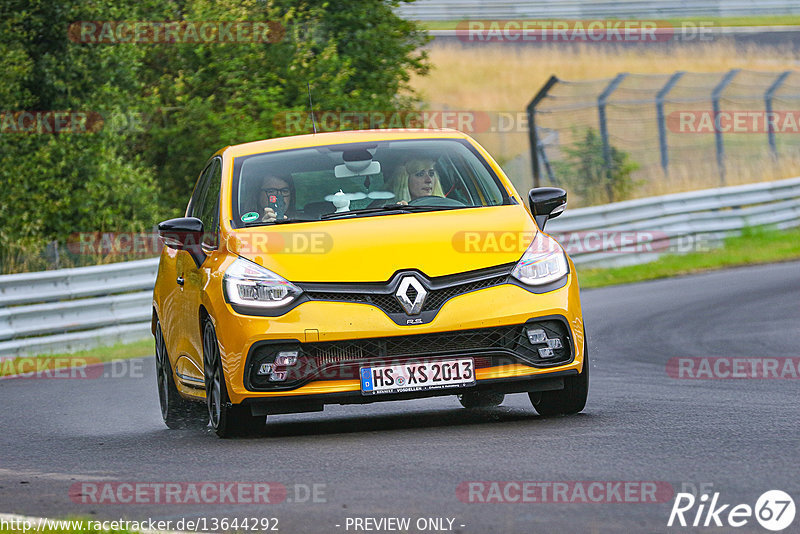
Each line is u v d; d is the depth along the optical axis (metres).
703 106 114.00
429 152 28.17
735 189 76.88
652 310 51.31
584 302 57.50
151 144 87.44
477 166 27.98
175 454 23.38
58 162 77.50
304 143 28.78
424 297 23.62
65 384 43.06
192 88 86.31
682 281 62.53
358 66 86.62
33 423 32.56
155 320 32.53
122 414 33.94
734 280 60.22
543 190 27.28
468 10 152.00
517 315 23.78
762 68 131.12
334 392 23.42
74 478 21.31
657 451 20.25
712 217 75.81
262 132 78.62
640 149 107.44
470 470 19.20
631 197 89.31
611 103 87.94
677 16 152.38
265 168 27.73
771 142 94.81
